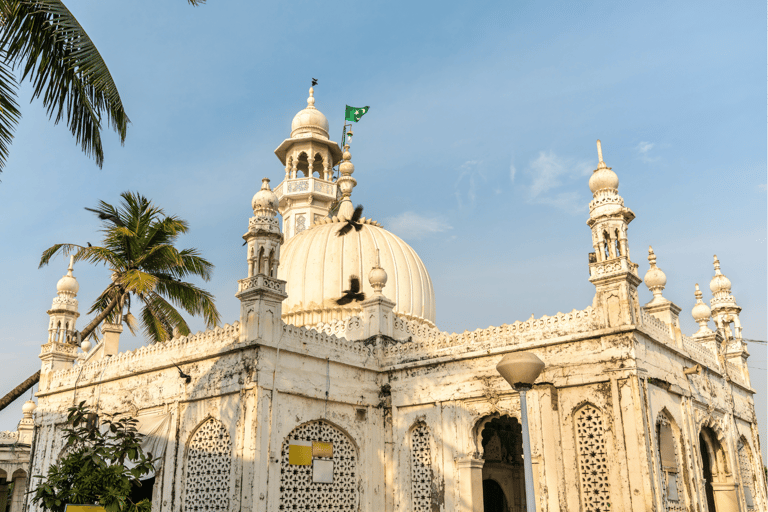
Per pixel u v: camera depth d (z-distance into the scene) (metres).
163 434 18.48
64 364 24.52
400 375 19.61
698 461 17.56
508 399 17.28
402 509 18.45
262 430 16.25
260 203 18.20
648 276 19.50
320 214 30.91
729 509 19.86
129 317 24.03
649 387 15.98
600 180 17.20
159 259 22.02
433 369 18.97
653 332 16.83
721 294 24.80
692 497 16.58
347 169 30.98
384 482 18.97
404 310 25.05
